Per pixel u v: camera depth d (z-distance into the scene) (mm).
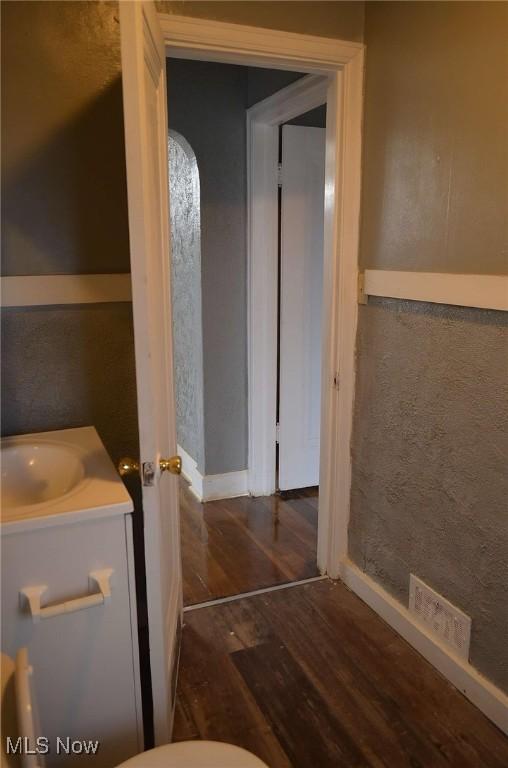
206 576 2580
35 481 1685
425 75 1814
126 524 1354
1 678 1167
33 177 1794
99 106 1808
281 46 1997
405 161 1938
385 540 2234
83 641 1380
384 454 2184
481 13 1591
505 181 1559
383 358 2137
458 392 1791
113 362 1959
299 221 3080
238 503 3289
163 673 1536
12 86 1726
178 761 1179
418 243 1908
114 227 1891
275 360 3213
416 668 2021
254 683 1965
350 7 2068
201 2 1895
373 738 1747
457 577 1883
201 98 2863
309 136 3018
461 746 1715
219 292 3100
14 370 1864
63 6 1727
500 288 1585
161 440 1631
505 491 1660
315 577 2570
